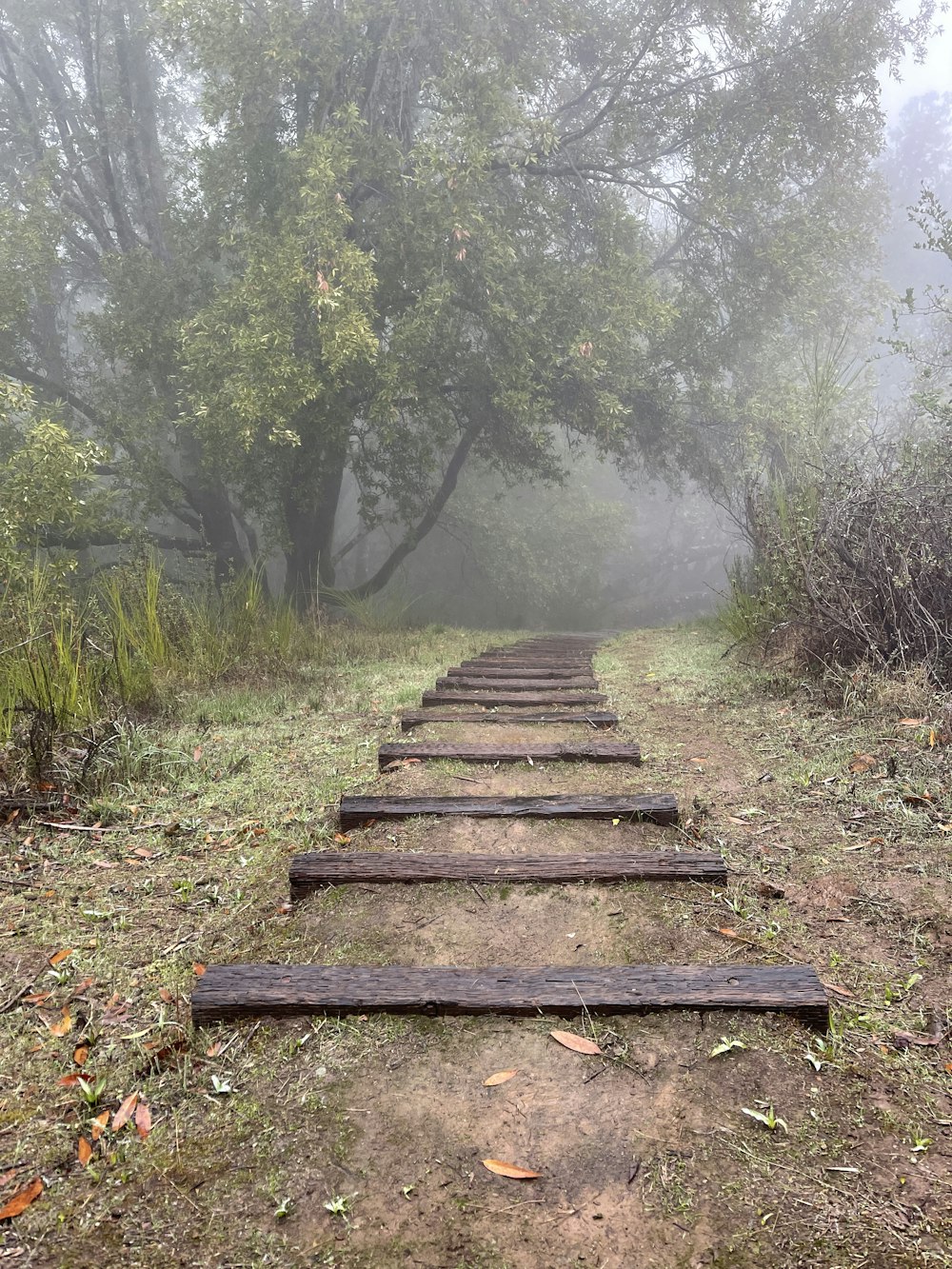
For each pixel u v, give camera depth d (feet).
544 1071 6.64
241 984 7.51
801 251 48.80
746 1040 6.93
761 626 22.52
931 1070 6.72
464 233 37.27
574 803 11.94
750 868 10.34
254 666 23.16
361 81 44.34
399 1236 5.21
